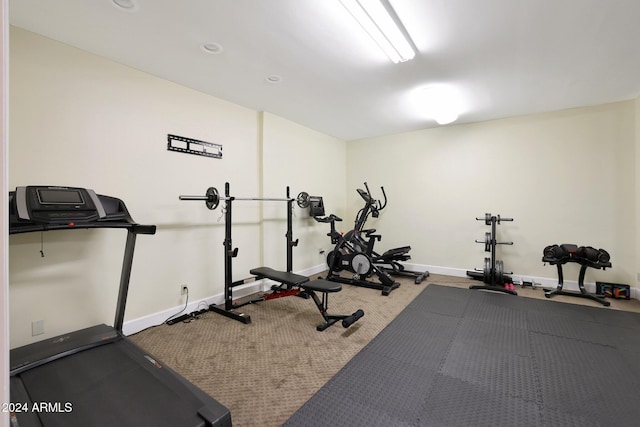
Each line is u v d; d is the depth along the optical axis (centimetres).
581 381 189
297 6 183
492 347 234
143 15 192
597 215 363
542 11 186
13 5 181
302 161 454
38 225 176
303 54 241
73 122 231
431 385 186
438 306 329
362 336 255
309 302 346
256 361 215
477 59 248
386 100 345
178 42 224
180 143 302
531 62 253
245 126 370
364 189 542
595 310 309
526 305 328
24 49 208
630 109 345
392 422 155
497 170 422
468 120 429
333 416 160
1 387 46
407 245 497
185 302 307
